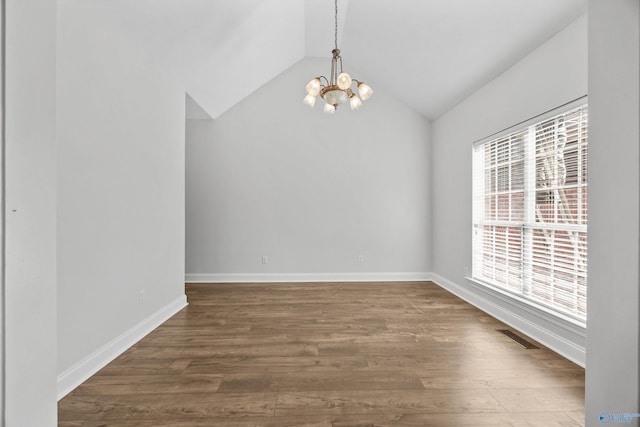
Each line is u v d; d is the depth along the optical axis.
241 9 3.04
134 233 2.66
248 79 4.47
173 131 3.41
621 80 0.89
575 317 2.30
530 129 2.86
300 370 2.13
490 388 1.91
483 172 3.70
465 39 3.11
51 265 0.77
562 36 2.43
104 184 2.27
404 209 5.07
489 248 3.56
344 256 5.03
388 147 5.05
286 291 4.35
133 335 2.59
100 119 2.22
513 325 2.96
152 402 1.76
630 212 0.86
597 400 0.95
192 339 2.67
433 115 4.86
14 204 0.67
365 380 2.00
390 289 4.47
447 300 3.90
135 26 2.56
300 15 3.80
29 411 0.71
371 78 4.96
